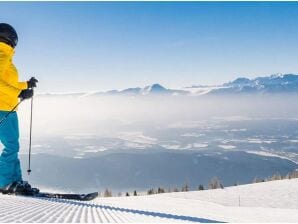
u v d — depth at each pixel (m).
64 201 6.49
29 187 7.04
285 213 11.33
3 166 6.93
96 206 6.40
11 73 6.85
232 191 33.72
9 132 6.94
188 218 5.96
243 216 9.02
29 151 7.61
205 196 31.30
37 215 4.05
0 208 4.37
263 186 35.56
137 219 4.75
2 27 6.67
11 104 6.89
